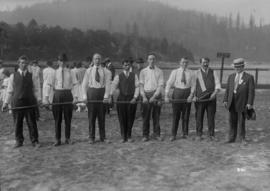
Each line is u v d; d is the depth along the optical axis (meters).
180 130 9.43
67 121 7.66
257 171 5.75
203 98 7.88
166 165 6.09
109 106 11.57
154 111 8.11
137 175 5.55
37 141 7.55
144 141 7.96
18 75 7.25
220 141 7.99
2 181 5.31
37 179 5.39
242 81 7.61
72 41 115.56
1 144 7.76
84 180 5.33
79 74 12.38
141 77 7.94
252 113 7.69
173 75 8.00
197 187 5.03
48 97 7.41
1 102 13.91
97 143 7.77
